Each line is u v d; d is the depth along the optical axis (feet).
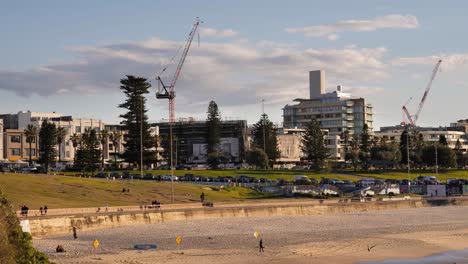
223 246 326.65
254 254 303.27
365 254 311.47
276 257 296.71
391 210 543.39
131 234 368.48
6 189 452.35
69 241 336.08
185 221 435.12
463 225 433.48
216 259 287.89
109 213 402.52
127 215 411.75
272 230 397.19
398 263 291.99
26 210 369.71
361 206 538.06
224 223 427.33
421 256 310.24
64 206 426.51
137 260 280.92
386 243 345.92
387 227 420.36
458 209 551.59
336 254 309.42
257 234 360.89
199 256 294.66
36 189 472.44
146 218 422.41
